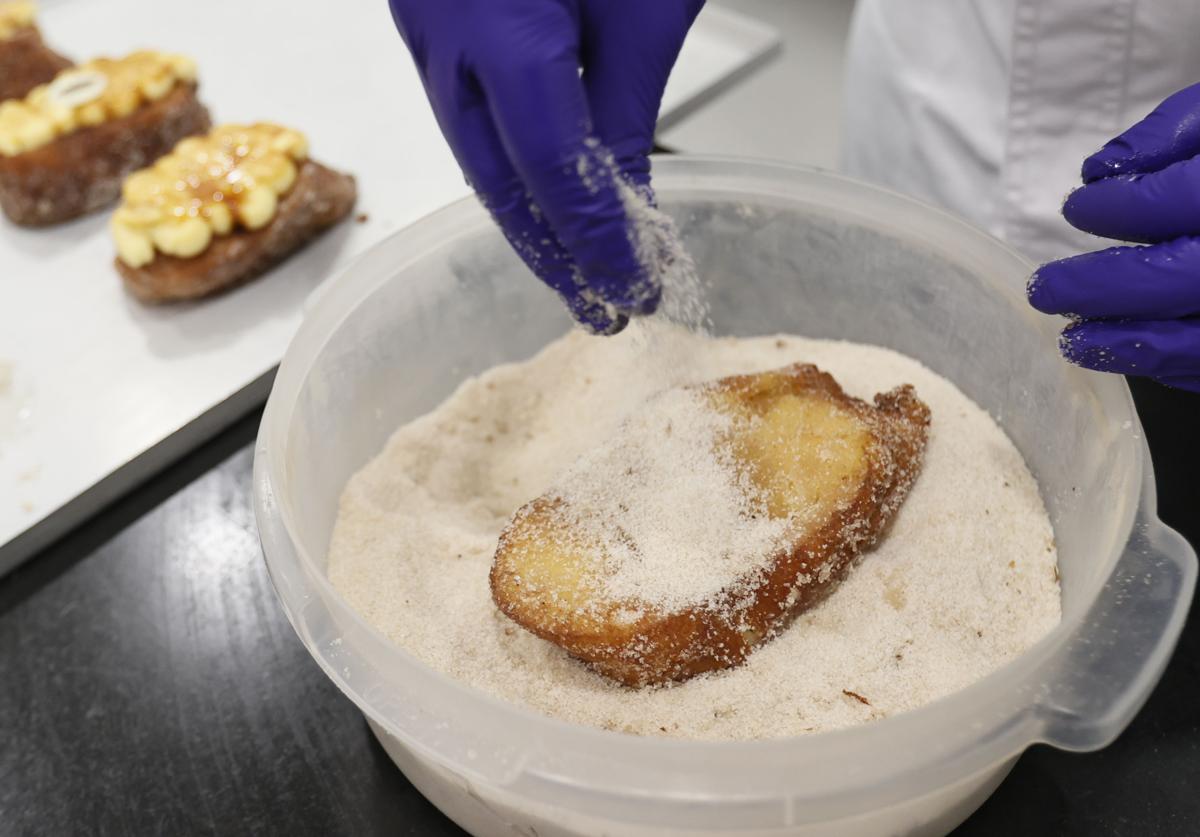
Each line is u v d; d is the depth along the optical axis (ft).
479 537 1.30
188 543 1.41
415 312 1.38
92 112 1.85
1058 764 1.15
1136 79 1.46
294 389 1.22
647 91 1.19
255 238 1.72
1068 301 1.14
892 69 1.65
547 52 1.05
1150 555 1.02
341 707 1.24
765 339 1.50
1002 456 1.32
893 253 1.38
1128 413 1.12
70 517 1.43
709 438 1.24
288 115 2.05
